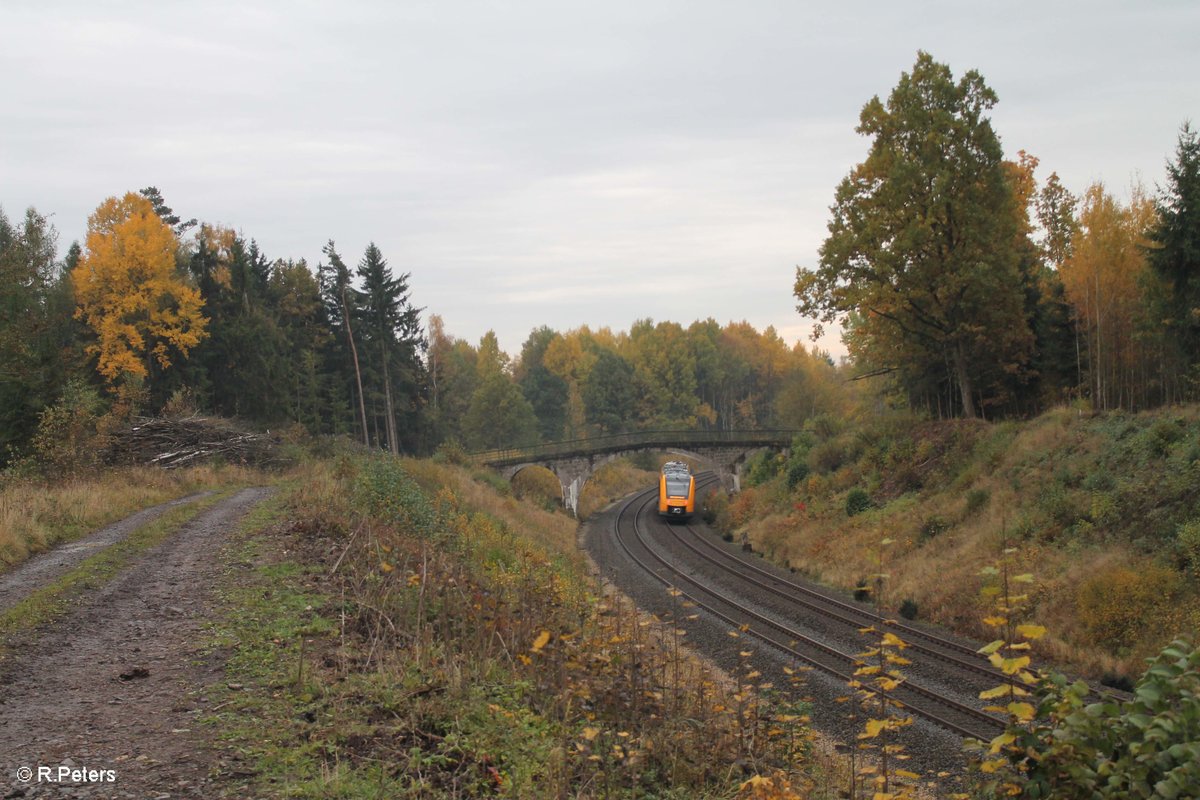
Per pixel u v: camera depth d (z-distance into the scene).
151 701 8.11
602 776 7.40
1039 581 19.45
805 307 36.69
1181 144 28.41
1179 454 21.14
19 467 26.41
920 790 10.03
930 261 33.66
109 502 22.19
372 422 66.50
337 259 62.62
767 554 34.41
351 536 15.90
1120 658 15.84
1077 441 26.42
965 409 35.72
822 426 49.09
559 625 12.54
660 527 47.28
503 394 82.81
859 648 18.56
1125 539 19.89
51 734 7.24
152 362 48.31
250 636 10.23
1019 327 35.66
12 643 10.05
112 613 11.52
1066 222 44.50
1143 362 33.22
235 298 56.56
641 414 106.19
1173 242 28.22
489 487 45.06
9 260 29.83
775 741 9.88
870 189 35.34
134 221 43.94
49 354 35.50
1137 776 4.61
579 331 130.25
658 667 10.95
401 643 10.22
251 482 33.91
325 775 6.43
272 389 54.31
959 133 32.97
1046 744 5.16
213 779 6.40
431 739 7.55
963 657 17.11
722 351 126.75
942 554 24.81
